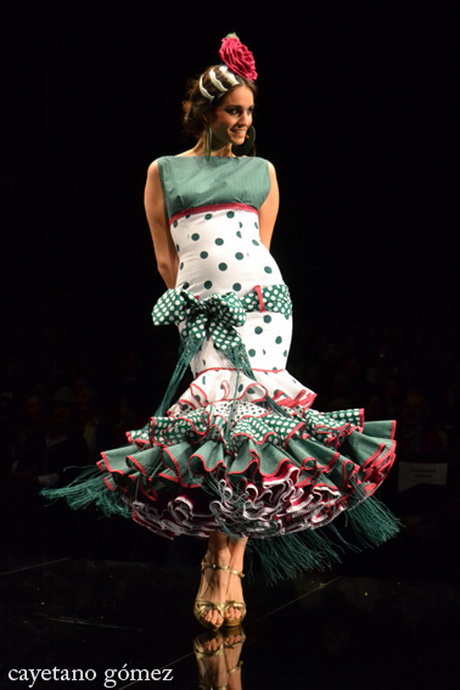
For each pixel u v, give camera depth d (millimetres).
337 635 2182
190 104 2348
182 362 2184
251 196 2291
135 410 4379
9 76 4574
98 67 4777
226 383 2150
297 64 4891
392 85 4949
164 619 2301
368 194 5254
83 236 5168
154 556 3512
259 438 1995
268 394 2146
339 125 5051
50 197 4984
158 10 4691
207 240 2234
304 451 2025
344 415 2205
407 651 2053
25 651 2037
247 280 2230
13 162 4777
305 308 5434
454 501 3150
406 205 5254
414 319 5324
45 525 3529
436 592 2604
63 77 4758
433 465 3535
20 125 4738
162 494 2096
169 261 2346
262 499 1986
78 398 4012
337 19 4816
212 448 1998
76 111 4859
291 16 4789
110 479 2170
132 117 4875
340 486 2078
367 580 2734
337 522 3232
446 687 1814
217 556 2230
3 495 3514
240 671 1915
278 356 2230
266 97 4910
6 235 4875
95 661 1972
